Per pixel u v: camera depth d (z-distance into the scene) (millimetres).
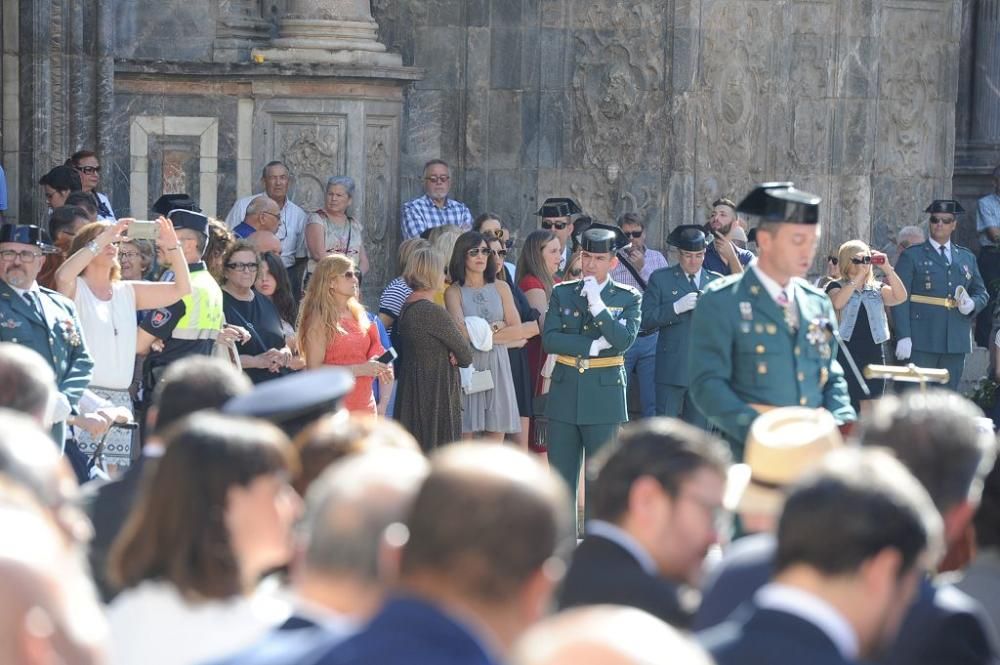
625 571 13508
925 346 50094
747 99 55062
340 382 15477
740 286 22719
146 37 46531
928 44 59844
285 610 12039
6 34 42750
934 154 60344
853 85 57219
